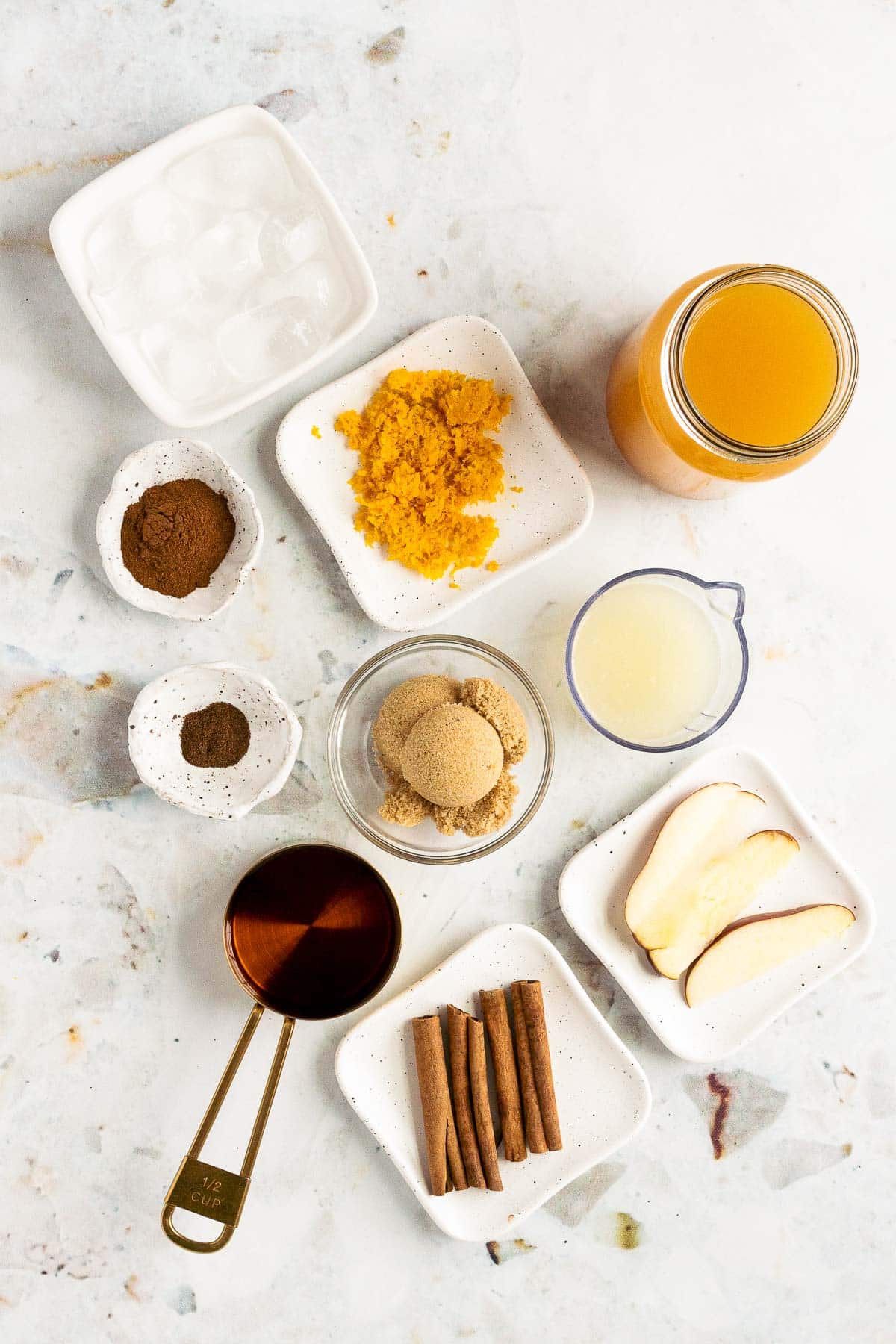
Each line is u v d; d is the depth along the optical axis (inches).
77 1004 25.0
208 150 22.8
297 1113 25.0
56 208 24.0
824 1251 25.7
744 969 24.7
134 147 24.0
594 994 25.3
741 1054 25.5
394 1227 25.2
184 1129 25.0
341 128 24.2
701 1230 25.5
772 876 24.7
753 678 25.3
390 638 25.0
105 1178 25.0
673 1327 25.5
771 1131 25.6
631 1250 25.5
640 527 25.1
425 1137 24.6
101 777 24.8
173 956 25.0
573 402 24.9
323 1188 25.1
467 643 24.2
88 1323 25.0
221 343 23.3
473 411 23.8
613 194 24.6
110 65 23.9
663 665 24.3
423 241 24.4
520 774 24.8
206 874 24.9
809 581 25.3
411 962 25.1
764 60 24.6
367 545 24.5
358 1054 24.7
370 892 24.1
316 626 24.9
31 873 24.8
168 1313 25.1
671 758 25.2
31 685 24.6
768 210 24.8
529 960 24.7
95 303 22.8
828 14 24.6
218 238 23.0
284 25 24.0
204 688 24.1
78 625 24.6
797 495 25.2
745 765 24.8
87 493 24.5
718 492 23.5
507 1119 24.5
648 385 22.1
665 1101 25.5
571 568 25.1
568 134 24.5
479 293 24.6
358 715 24.7
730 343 21.6
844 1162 25.7
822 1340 25.6
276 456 24.2
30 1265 25.0
